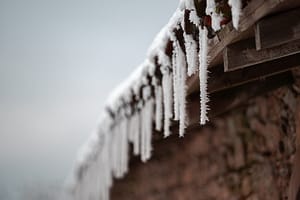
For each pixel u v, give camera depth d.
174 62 2.85
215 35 2.50
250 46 2.41
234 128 3.65
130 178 5.61
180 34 2.71
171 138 4.26
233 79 2.87
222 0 2.25
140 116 3.93
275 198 3.12
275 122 3.16
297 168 2.76
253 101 3.43
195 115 3.28
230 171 3.67
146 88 3.48
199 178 4.11
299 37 2.09
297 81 2.91
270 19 2.13
